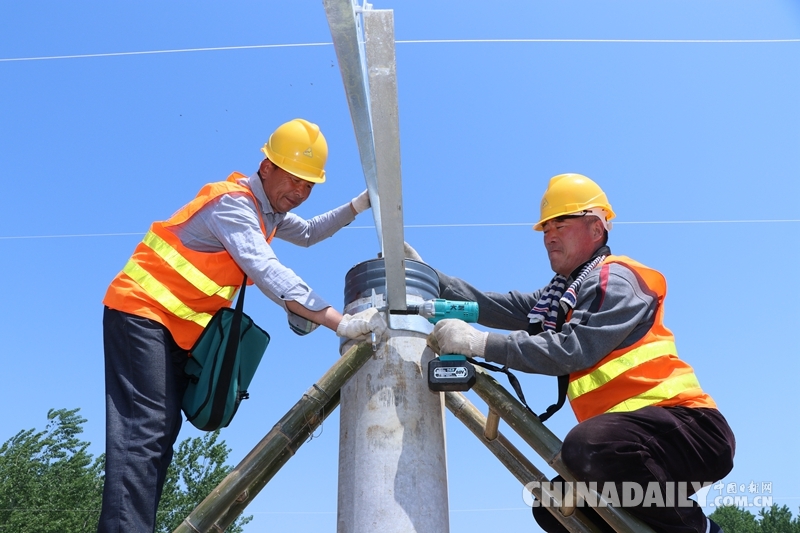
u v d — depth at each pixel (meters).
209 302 3.66
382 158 2.89
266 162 3.94
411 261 3.88
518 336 3.32
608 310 3.29
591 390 3.38
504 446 3.75
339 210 4.60
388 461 3.38
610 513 3.17
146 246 3.64
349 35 2.94
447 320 3.43
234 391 3.51
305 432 3.64
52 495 23.77
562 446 3.16
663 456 3.12
